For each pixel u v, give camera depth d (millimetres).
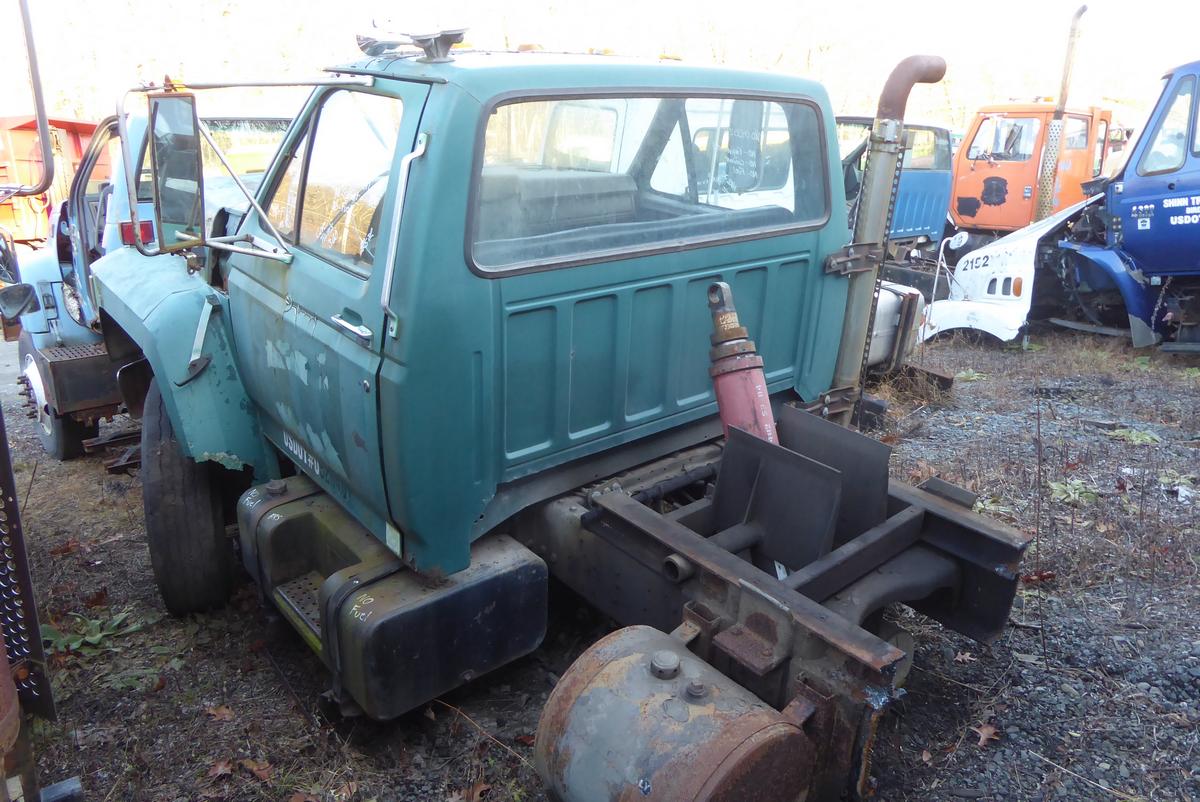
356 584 2637
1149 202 7023
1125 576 3691
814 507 2559
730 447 2783
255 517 3152
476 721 2965
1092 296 8055
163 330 3332
